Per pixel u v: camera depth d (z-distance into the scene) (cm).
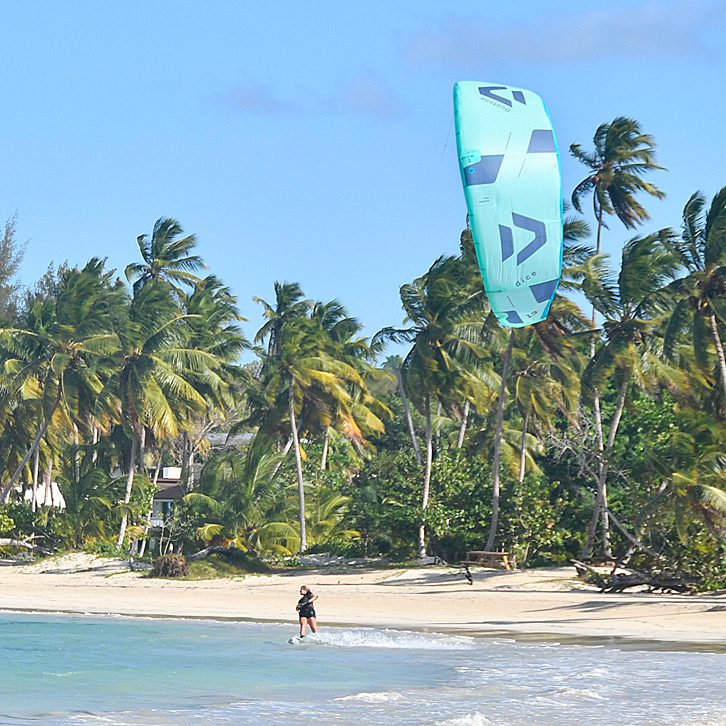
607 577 9388
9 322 14425
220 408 15175
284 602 9706
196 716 4197
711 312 9881
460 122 4781
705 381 10131
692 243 9925
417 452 13875
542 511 11125
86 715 4238
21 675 5709
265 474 13125
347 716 4169
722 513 8181
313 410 13825
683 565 9075
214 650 6825
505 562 10812
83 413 13400
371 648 6781
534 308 4847
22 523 13275
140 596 10275
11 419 13925
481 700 4578
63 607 9550
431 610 8862
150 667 6012
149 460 18500
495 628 7800
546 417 12194
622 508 11225
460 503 11631
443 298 11719
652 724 3928
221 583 10975
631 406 11562
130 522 13025
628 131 13425
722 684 5016
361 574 11156
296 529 13150
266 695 4891
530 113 4794
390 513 11925
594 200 13775
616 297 10581
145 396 12556
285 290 17850
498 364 13238
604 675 5334
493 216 4750
